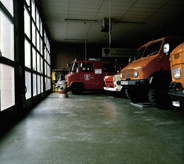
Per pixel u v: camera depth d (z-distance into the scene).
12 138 2.53
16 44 4.00
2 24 3.66
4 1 3.71
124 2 7.30
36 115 4.24
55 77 13.62
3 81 3.65
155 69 4.94
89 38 12.98
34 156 1.91
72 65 10.99
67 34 11.92
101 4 7.44
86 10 8.04
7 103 3.76
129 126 3.19
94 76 10.75
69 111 4.80
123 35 12.40
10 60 3.51
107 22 9.15
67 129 3.00
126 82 5.38
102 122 3.51
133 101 6.80
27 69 5.02
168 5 7.67
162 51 5.03
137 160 1.80
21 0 4.36
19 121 3.61
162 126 3.17
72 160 1.81
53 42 14.04
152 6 7.75
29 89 5.55
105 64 10.95
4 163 1.75
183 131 2.85
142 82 4.83
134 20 9.48
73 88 10.66
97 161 1.78
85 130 2.94
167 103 4.88
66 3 7.29
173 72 3.49
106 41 13.98
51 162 1.76
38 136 2.62
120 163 1.73
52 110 4.95
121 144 2.27
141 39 13.62
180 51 3.21
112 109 5.11
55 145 2.24
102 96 9.61
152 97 4.91
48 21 9.41
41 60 8.63
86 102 6.82
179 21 9.74
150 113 4.43
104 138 2.52
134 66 5.24
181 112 4.55
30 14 5.54
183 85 3.21
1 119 2.99
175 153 1.98
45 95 9.31
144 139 2.46
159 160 1.80
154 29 11.13
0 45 3.60
